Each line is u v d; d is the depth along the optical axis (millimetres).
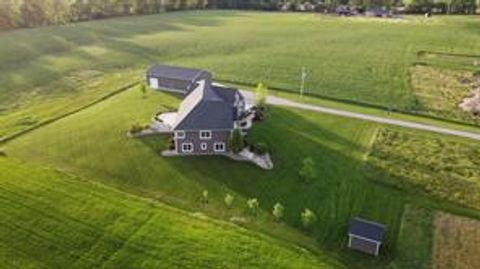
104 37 135750
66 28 145750
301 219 51969
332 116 77812
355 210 53656
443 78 98562
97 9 164375
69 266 44406
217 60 112250
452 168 62312
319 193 56625
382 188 57781
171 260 45250
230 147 64062
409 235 49781
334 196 56094
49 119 75625
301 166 61969
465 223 51750
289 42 129750
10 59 110188
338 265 45656
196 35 138875
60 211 51688
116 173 59875
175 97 83625
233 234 49125
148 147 65562
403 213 53281
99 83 95250
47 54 116312
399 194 56719
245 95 87250
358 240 47562
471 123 77062
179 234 48750
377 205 54625
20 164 61281
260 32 142750
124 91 89000
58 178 58188
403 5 178875
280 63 109125
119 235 48312
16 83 94500
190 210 53125
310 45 126062
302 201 55156
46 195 54469
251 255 46156
